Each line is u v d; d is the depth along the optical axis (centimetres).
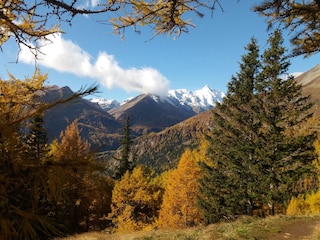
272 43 1948
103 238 1340
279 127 1906
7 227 127
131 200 2697
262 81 1973
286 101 1948
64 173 146
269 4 578
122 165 3388
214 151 2242
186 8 480
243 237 1144
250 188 1941
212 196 2245
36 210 138
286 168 1948
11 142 145
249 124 2005
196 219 2458
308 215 1464
